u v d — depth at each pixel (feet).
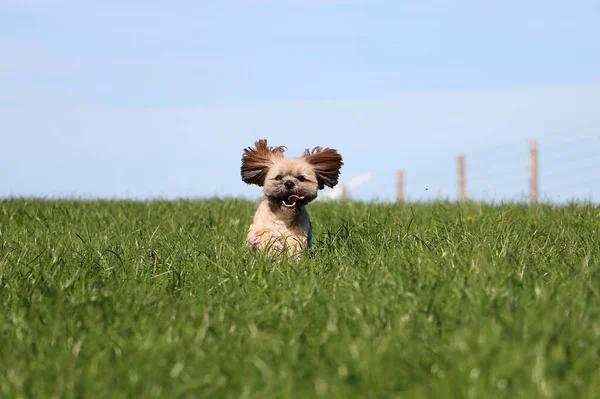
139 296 20.81
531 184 75.31
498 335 15.02
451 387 12.79
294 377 13.83
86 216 39.60
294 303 19.29
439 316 17.34
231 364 14.78
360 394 13.00
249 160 32.65
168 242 30.68
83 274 23.21
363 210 41.91
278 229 30.30
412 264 23.54
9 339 17.07
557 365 13.62
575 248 27.04
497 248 26.58
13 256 27.12
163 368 14.56
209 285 23.03
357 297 19.35
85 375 14.14
